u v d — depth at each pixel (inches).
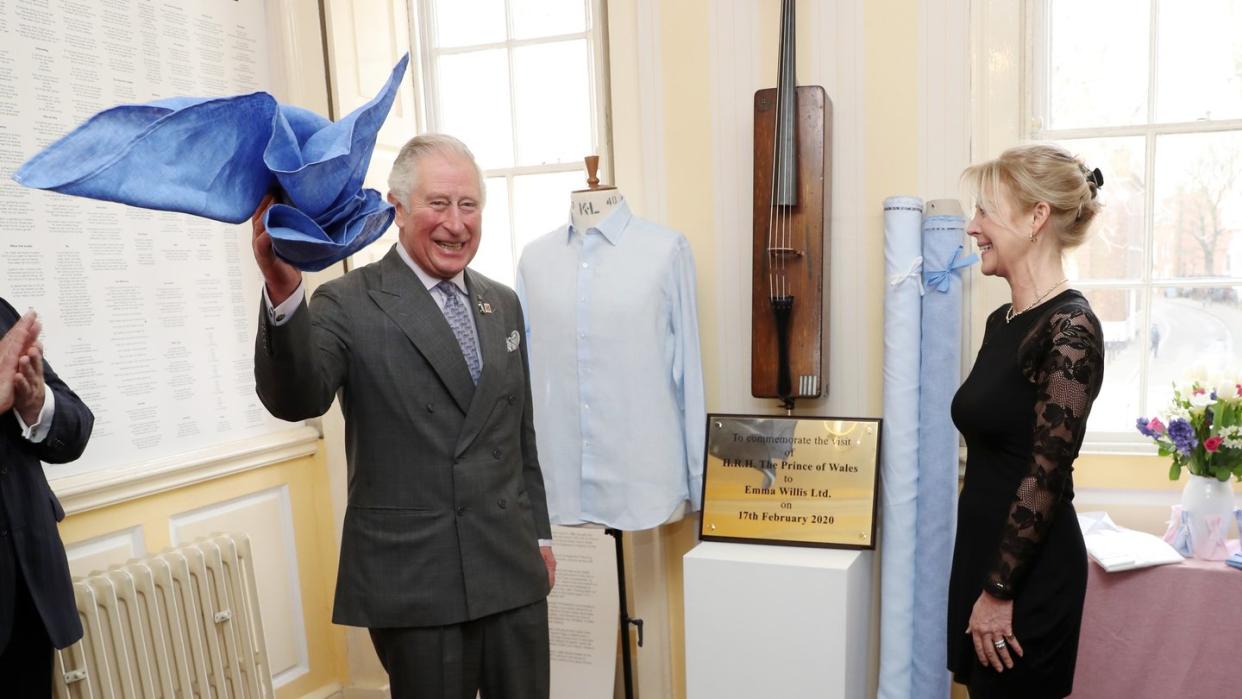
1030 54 99.9
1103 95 100.4
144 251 102.6
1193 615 84.4
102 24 98.0
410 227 67.5
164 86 105.7
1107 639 87.4
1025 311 70.1
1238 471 85.2
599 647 115.8
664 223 110.3
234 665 103.3
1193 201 98.7
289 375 54.1
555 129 126.4
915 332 96.5
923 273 96.6
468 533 69.0
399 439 67.9
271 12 120.9
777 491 98.9
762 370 99.7
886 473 97.7
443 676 69.0
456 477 68.6
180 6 107.7
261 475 117.7
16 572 73.4
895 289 96.5
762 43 104.7
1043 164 68.2
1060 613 66.3
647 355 98.7
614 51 110.0
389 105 45.5
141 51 102.6
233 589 104.2
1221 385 86.7
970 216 98.1
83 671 86.2
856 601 93.8
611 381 98.7
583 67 123.6
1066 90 101.5
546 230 128.5
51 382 79.0
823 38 102.2
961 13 97.7
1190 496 88.1
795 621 91.5
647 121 109.5
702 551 97.0
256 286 118.7
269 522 119.4
